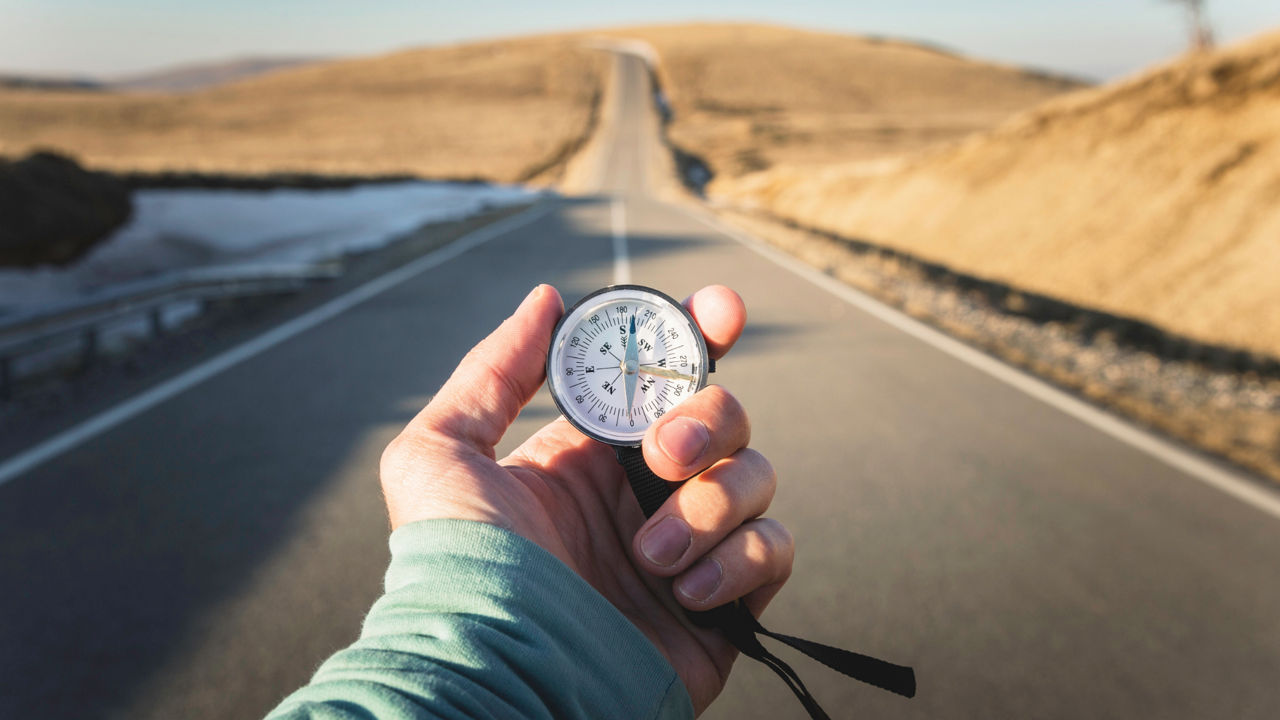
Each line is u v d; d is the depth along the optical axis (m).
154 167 31.97
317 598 3.11
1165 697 2.62
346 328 8.18
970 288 12.53
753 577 0.88
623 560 1.03
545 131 82.81
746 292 10.70
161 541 3.58
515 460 1.10
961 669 2.74
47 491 4.12
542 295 1.02
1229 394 6.59
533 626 0.68
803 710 2.52
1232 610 3.16
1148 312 16.03
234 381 6.25
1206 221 17.97
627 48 147.00
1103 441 5.23
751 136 79.94
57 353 7.62
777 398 6.01
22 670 2.68
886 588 3.26
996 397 6.19
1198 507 4.18
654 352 1.04
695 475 0.90
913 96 113.31
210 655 2.75
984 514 4.01
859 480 4.42
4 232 14.17
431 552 0.74
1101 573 3.43
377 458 4.57
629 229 18.83
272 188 29.19
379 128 83.81
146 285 7.54
